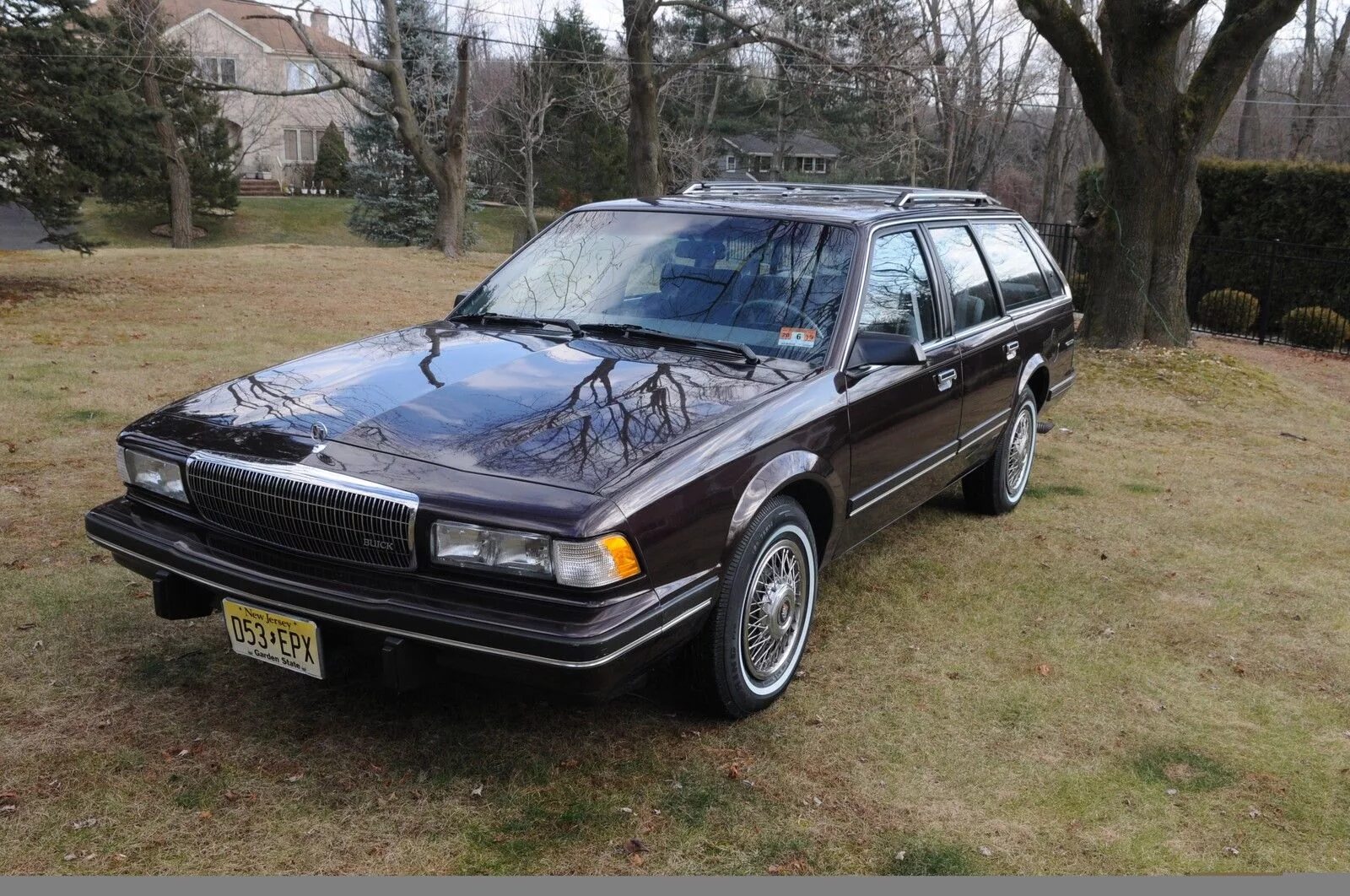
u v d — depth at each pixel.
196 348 9.77
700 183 5.20
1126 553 5.50
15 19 12.88
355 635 2.86
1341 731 3.69
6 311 11.64
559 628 2.70
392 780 3.03
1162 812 3.12
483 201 51.25
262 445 3.10
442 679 2.90
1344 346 15.41
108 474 5.68
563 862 2.72
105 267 16.91
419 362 3.68
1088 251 12.21
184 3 45.97
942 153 37.59
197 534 3.21
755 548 3.31
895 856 2.84
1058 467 7.32
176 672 3.60
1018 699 3.78
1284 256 15.81
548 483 2.84
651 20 23.55
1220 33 11.20
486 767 3.12
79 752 3.09
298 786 2.98
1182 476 7.24
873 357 3.88
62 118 13.42
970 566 5.16
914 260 4.57
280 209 45.88
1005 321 5.40
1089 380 10.60
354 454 3.00
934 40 34.94
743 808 3.00
